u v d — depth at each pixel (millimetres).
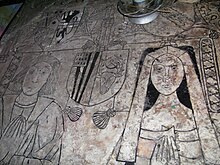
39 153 979
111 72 1121
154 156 858
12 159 997
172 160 839
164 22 1242
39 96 1149
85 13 1457
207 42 1100
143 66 1096
